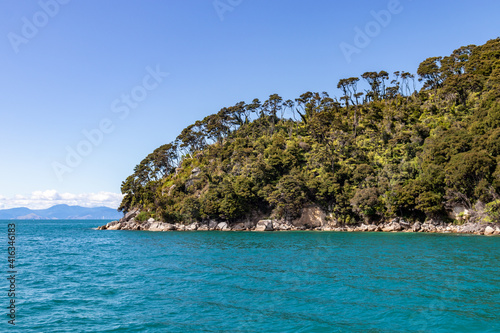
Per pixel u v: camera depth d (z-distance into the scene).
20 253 57.50
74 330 19.31
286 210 121.31
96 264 43.19
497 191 82.94
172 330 19.17
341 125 146.50
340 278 31.98
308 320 20.61
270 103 171.25
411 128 126.19
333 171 123.00
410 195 99.50
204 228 129.50
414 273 33.84
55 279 33.44
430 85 158.12
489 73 134.12
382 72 169.38
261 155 142.88
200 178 150.75
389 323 20.02
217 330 19.12
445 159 97.06
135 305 24.05
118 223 153.75
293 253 51.75
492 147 85.56
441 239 71.50
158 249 61.25
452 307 22.69
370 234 91.94
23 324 20.31
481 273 33.44
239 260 44.62
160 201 146.25
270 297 25.66
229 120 179.62
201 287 29.16
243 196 124.94
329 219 117.38
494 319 20.44
